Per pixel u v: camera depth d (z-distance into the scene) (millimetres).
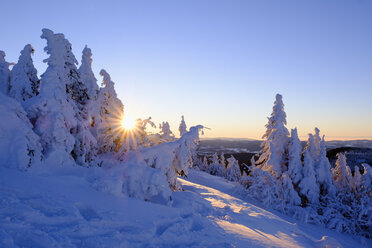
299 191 27328
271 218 15008
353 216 23734
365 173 26391
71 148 12062
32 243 4852
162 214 8820
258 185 27062
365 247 19391
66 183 9000
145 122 17078
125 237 6332
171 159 14227
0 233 4707
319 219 23719
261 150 32281
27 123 10758
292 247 9508
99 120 17766
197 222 9039
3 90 16719
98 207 7664
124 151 16312
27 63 16500
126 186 10719
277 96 30812
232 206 15750
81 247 5316
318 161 28625
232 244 7715
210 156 59156
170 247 6688
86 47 18641
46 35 12750
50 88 12031
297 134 28625
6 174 8078
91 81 18422
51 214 6215
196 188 20828
